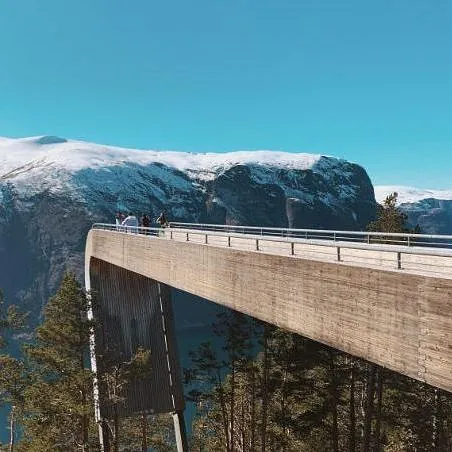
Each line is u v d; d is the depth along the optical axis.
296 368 30.12
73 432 32.25
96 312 37.91
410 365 10.55
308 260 13.98
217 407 42.12
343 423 36.25
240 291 17.59
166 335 39.56
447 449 31.77
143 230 32.41
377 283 11.49
